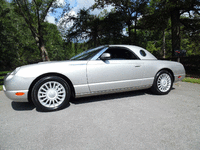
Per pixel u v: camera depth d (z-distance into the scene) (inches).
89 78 112.8
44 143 63.7
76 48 839.7
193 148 57.7
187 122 81.1
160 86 142.4
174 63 151.3
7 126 82.4
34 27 574.9
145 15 673.6
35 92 99.3
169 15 566.9
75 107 112.2
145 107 107.2
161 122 81.8
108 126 78.7
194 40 762.2
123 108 106.3
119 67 122.6
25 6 512.4
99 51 124.6
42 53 590.6
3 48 454.6
